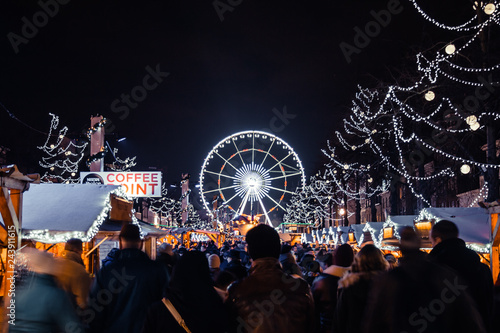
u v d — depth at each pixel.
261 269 3.95
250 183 34.28
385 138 34.81
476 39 21.31
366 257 4.65
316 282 5.95
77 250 5.71
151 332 3.94
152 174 18.64
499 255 11.55
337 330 4.62
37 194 10.84
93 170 18.73
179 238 37.12
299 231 62.78
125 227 5.31
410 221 17.80
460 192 41.03
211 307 3.90
